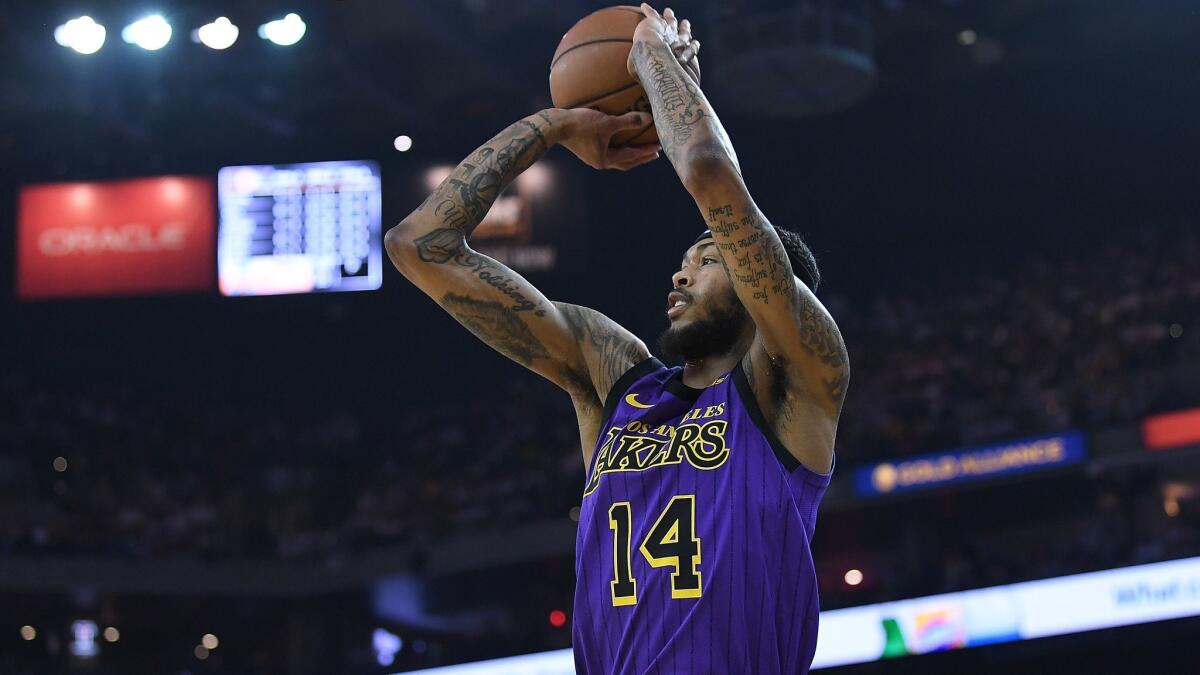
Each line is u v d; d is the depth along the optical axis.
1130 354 18.62
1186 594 14.88
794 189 26.00
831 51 19.33
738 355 2.99
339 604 21.08
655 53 2.96
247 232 22.53
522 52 22.25
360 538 20.72
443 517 20.61
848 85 20.12
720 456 2.69
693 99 2.78
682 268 3.07
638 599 2.62
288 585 20.48
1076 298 20.97
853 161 25.62
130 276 22.53
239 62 21.64
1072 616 15.23
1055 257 24.72
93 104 22.33
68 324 26.31
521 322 3.11
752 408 2.74
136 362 26.69
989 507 18.88
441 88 22.72
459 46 22.03
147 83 22.06
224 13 20.14
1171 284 20.22
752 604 2.54
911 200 25.55
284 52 21.50
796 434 2.73
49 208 22.83
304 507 22.08
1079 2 21.81
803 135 25.61
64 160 23.98
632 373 3.01
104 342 26.55
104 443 22.61
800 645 2.62
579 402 3.15
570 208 22.67
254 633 21.59
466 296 3.09
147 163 24.05
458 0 21.17
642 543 2.65
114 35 20.22
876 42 22.45
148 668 21.72
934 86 24.36
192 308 26.62
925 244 25.56
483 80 22.58
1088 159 24.48
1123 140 24.25
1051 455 17.41
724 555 2.56
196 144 23.91
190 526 20.89
